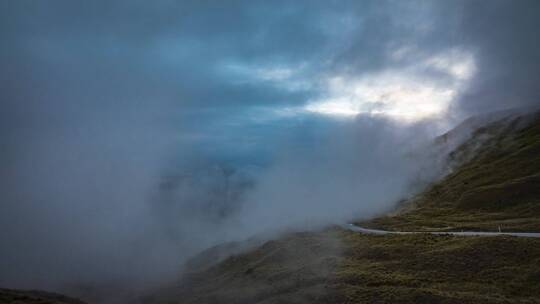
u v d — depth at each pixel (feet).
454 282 238.68
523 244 262.67
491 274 238.68
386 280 250.98
